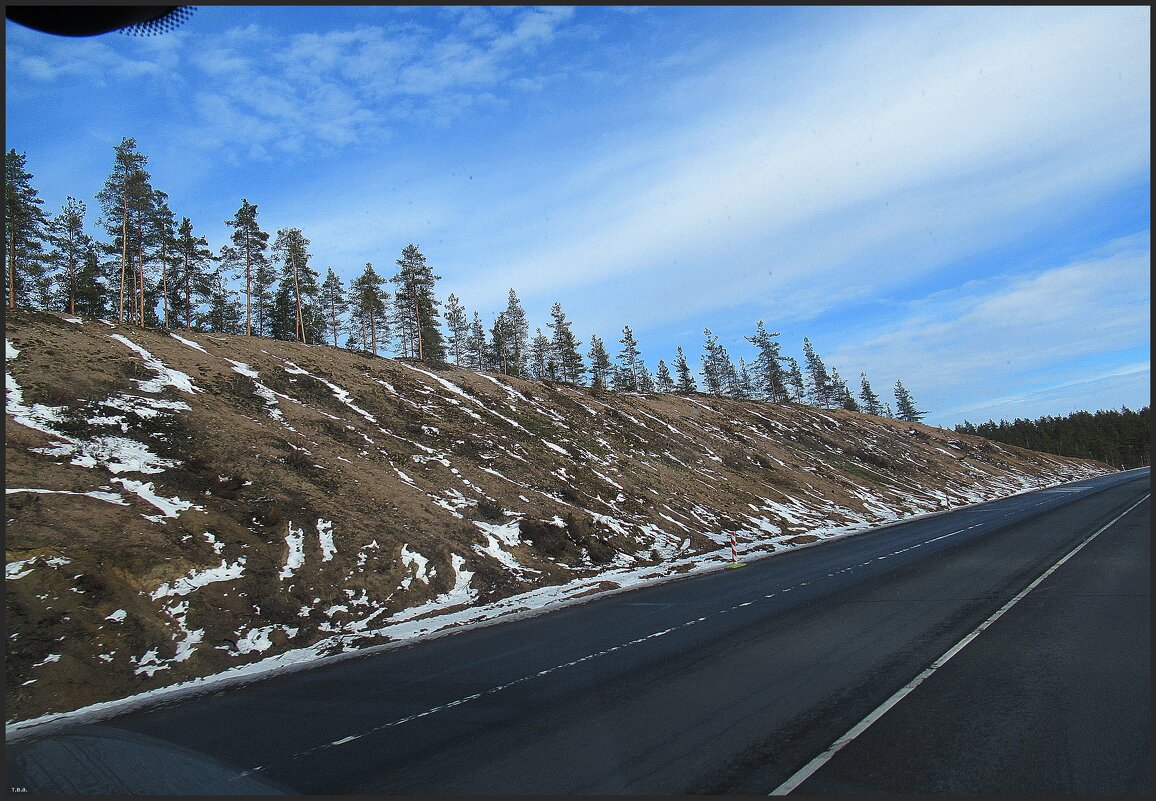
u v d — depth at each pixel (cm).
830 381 9931
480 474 2389
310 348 3281
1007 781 420
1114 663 662
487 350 7075
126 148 3909
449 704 691
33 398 1661
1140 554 1416
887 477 5500
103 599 1054
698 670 744
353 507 1745
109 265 4153
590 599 1474
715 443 4488
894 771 443
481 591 1555
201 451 1714
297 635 1172
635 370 8175
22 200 3456
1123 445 13138
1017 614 920
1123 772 426
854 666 712
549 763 498
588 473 2891
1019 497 5144
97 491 1352
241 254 4575
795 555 2153
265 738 619
